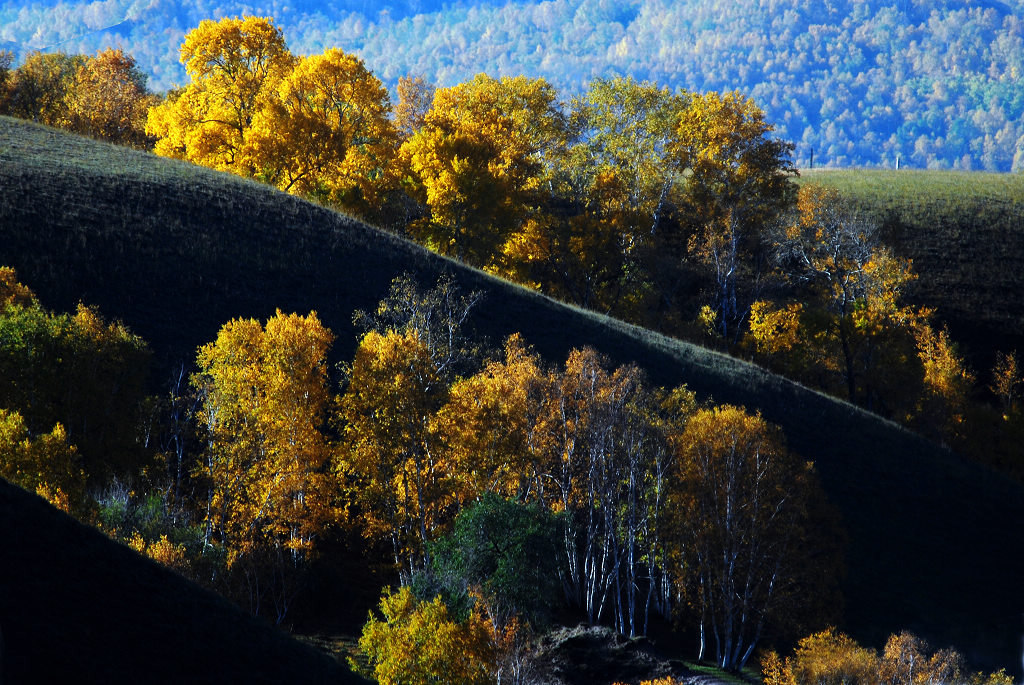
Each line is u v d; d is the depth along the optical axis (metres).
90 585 14.59
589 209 82.94
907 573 45.16
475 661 24.33
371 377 34.41
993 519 51.91
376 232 60.16
